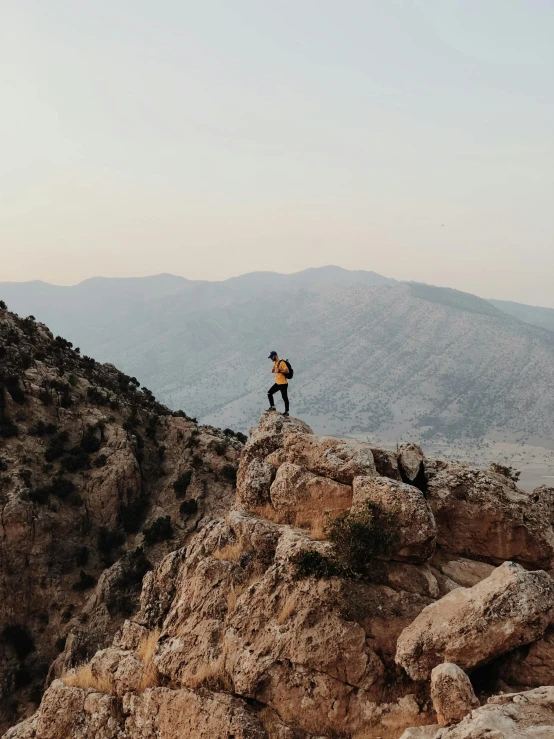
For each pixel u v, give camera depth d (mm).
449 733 9367
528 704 9930
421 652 12219
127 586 50250
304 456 18484
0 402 62781
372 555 14336
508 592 11891
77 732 16594
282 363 22844
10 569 51031
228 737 13070
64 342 87875
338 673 13164
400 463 18141
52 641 48375
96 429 65938
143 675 16250
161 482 65375
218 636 15234
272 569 15305
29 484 56750
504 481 18188
